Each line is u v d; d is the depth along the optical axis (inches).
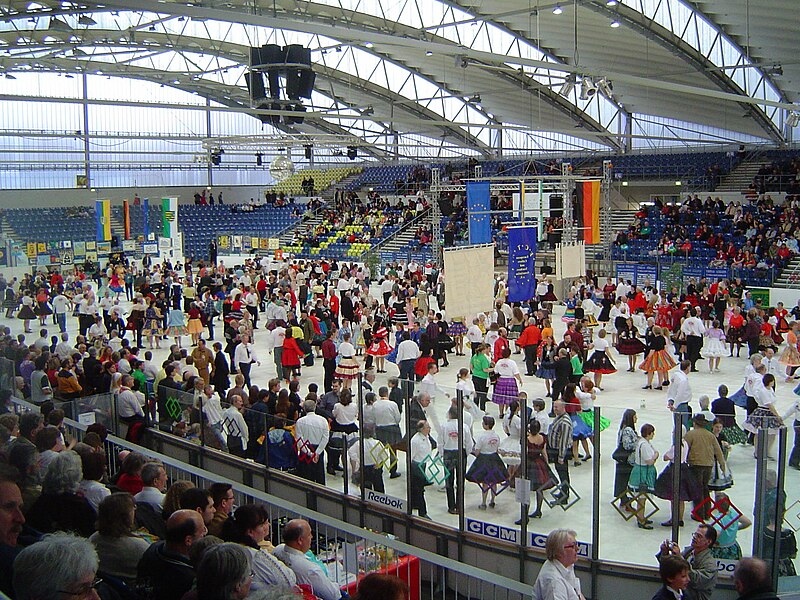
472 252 763.4
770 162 1587.1
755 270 1225.4
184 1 1110.4
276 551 240.1
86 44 1279.5
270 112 900.6
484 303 780.0
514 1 1120.8
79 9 966.4
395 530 446.3
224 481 307.9
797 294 1114.7
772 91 1337.4
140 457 308.3
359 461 464.1
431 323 844.6
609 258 1371.8
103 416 522.6
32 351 609.3
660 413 373.1
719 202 1515.7
